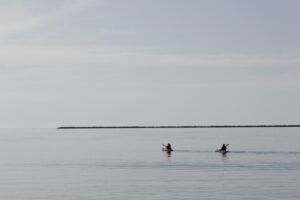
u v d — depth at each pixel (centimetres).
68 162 9831
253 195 5297
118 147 15762
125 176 7131
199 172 7438
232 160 9375
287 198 5097
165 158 10325
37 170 8319
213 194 5403
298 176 6738
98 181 6644
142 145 17088
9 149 15362
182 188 5847
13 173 7875
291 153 11106
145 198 5244
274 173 7119
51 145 18162
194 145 15862
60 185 6331
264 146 14538
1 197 5503
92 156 11469
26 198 5425
